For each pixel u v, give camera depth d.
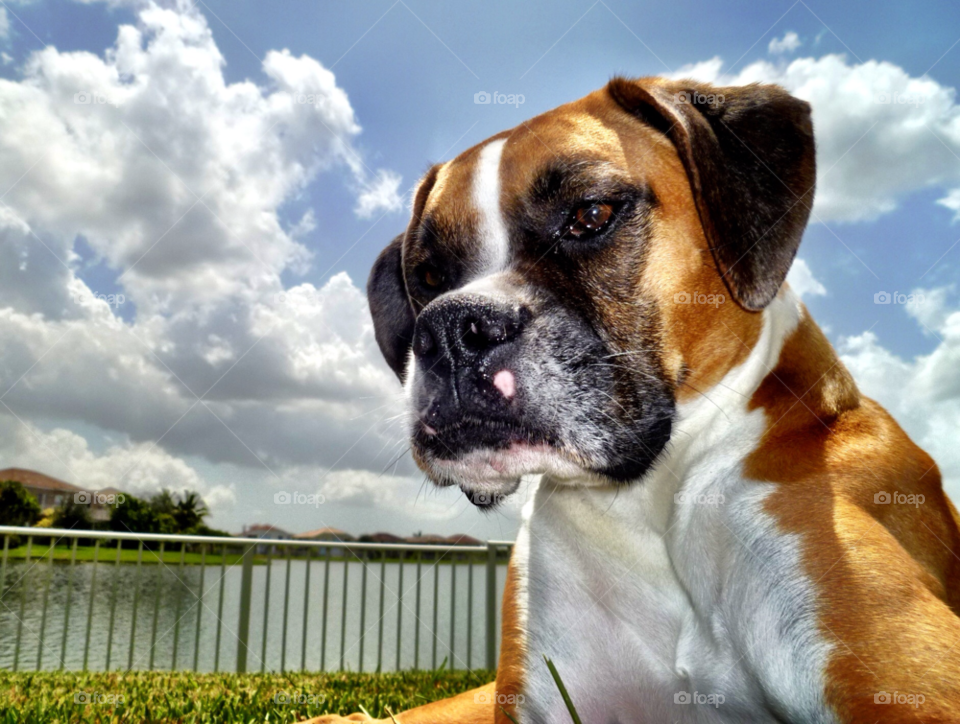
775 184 0.37
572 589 0.39
